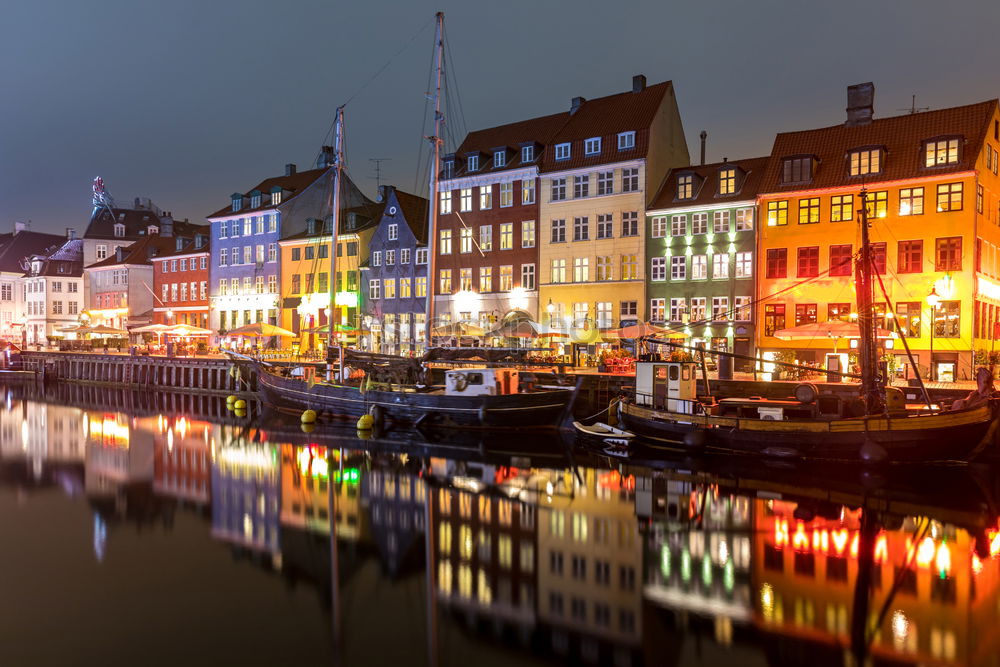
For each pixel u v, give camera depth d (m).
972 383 31.12
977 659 11.41
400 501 21.94
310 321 65.00
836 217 40.31
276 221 68.38
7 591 14.77
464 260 55.59
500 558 16.61
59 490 23.81
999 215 40.59
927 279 37.59
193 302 75.69
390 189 63.34
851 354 38.72
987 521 18.83
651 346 42.72
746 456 26.14
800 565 15.73
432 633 12.72
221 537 18.48
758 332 42.03
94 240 91.19
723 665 11.32
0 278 98.31
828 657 11.53
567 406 32.62
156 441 33.69
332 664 11.62
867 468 23.91
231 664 11.66
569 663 11.49
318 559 16.73
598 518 19.69
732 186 44.53
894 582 14.61
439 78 39.47
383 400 35.44
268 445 32.03
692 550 16.83
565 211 50.75
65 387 62.28
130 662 11.70
